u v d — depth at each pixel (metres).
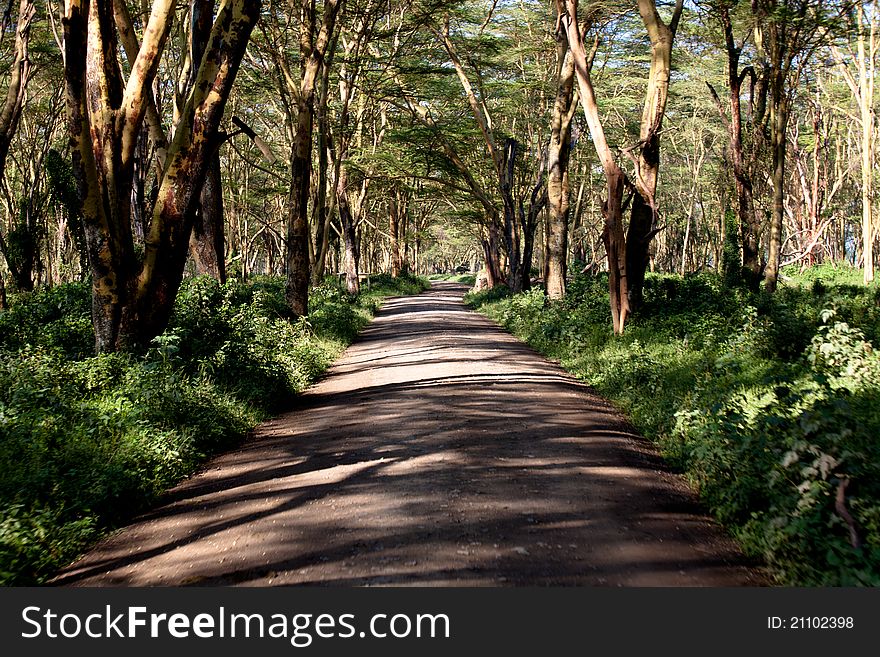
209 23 12.61
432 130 32.81
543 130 33.12
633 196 16.56
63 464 6.57
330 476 7.11
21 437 6.94
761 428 6.15
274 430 9.46
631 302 16.66
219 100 10.48
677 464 7.34
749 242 23.56
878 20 28.02
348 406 10.71
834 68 36.16
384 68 30.66
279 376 11.76
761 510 5.47
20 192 39.75
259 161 42.34
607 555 5.04
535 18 31.03
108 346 10.44
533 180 39.31
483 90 32.72
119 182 10.35
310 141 18.92
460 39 30.66
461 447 8.01
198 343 11.26
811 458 5.35
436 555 5.04
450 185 36.00
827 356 9.38
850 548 4.40
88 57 10.07
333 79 30.84
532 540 5.29
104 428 7.50
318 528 5.69
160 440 7.53
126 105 10.29
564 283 24.41
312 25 18.47
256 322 13.78
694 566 4.89
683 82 38.06
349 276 39.84
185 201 10.59
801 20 19.78
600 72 31.41
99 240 10.20
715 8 22.38
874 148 37.41
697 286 19.81
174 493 6.91
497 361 14.98
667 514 5.93
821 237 44.47
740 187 23.62
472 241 89.81
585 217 58.28
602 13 21.98
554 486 6.59
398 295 50.00
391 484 6.74
